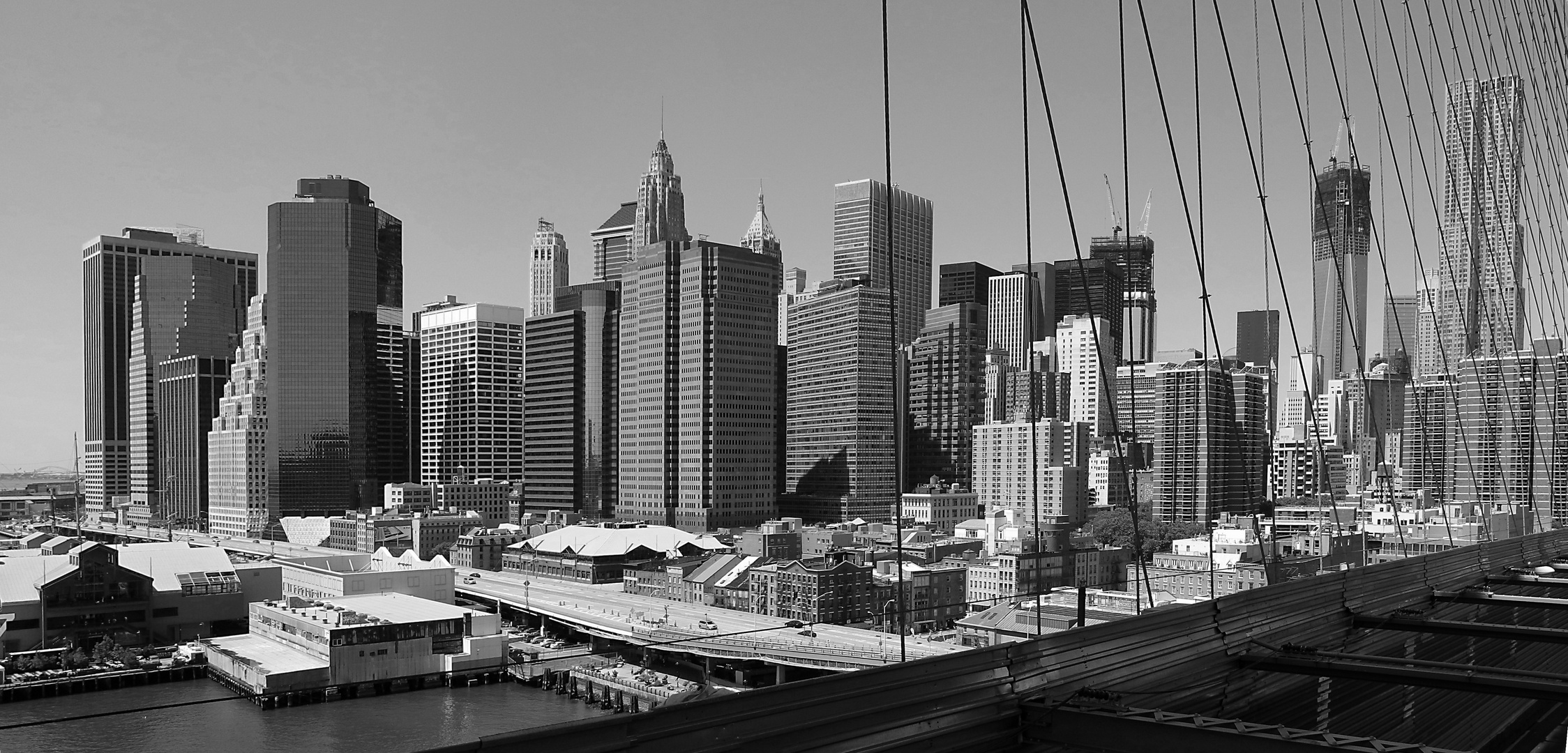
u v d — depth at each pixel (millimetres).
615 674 170125
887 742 25500
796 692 24453
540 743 20688
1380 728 33719
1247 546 194625
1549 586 60406
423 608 188250
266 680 159000
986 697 28156
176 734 140125
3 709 157125
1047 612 160750
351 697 165250
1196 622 37344
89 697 166000
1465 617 52375
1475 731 36406
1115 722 27062
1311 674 34812
